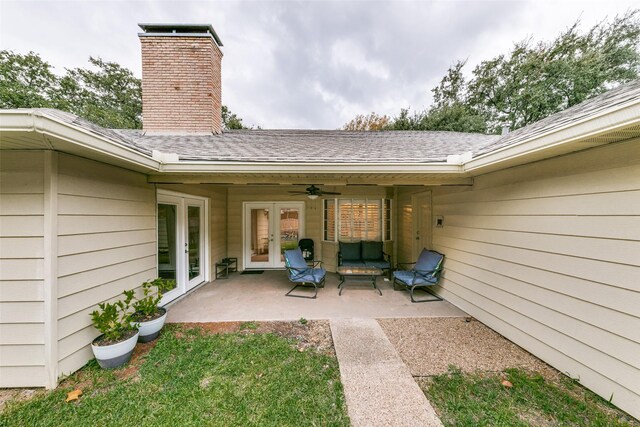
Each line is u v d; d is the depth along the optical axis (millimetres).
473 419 1935
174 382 2299
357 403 2082
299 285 5602
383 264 5984
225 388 2238
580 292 2348
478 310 3711
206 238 5820
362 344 3002
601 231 2182
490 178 3525
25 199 2234
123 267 3205
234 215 7215
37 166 2240
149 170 3369
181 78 5520
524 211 2967
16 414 1956
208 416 1947
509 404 2088
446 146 4914
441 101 15531
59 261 2314
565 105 11414
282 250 7402
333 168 3469
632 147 1970
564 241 2494
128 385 2273
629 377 1979
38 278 2232
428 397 2166
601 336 2174
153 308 3080
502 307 3273
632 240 1977
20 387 2246
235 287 5438
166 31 5664
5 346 2246
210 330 3369
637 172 1943
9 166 2232
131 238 3371
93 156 2549
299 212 7355
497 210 3393
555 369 2559
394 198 7141
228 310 4078
